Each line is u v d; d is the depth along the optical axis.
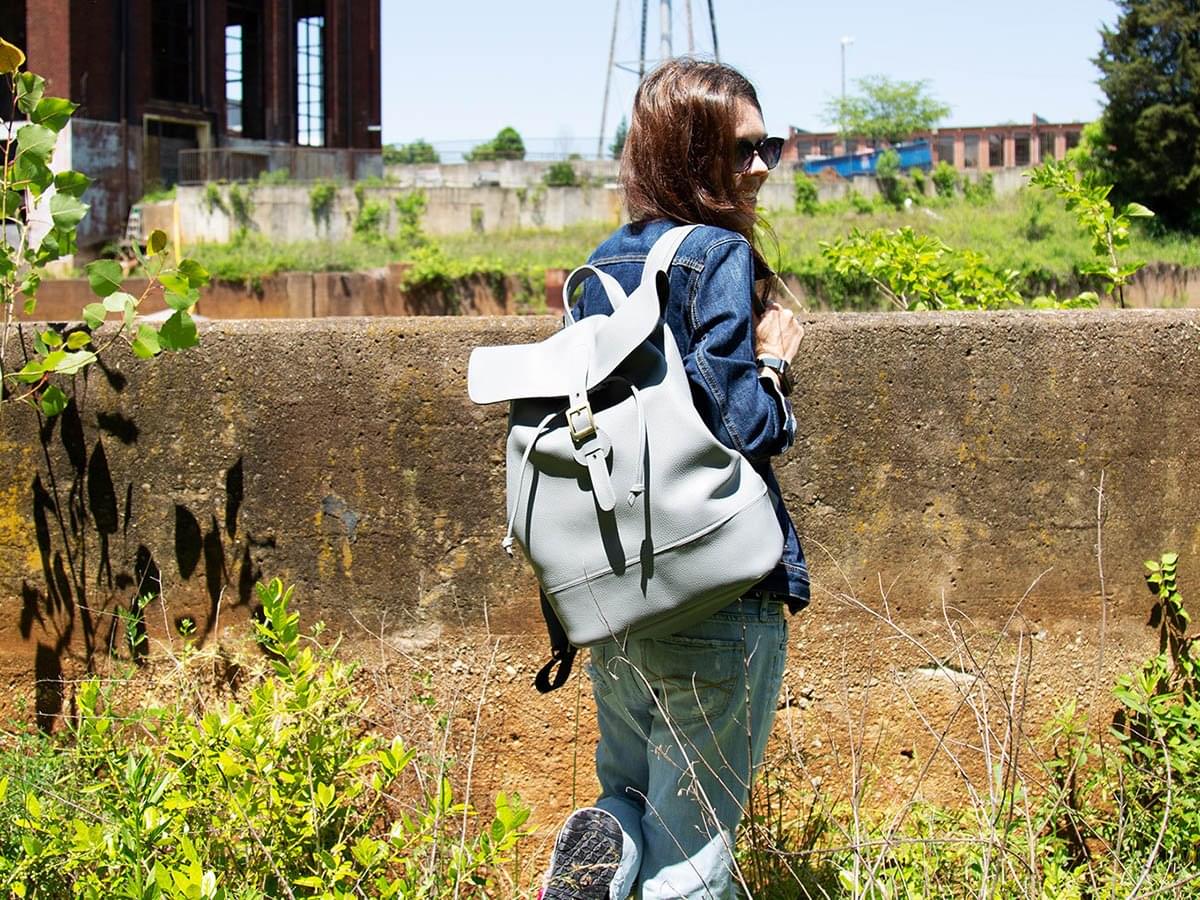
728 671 2.21
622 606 2.11
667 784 2.28
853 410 3.14
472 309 25.06
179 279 3.08
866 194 38.97
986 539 3.17
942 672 3.17
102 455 3.23
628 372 2.13
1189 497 3.22
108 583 3.25
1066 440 3.18
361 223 34.47
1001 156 59.88
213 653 3.20
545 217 35.91
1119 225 4.55
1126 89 39.66
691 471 2.07
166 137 39.06
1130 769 3.05
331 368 3.16
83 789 2.74
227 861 2.57
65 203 3.25
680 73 2.32
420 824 2.63
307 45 45.16
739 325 2.13
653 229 2.32
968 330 3.14
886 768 3.16
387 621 3.18
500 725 3.16
